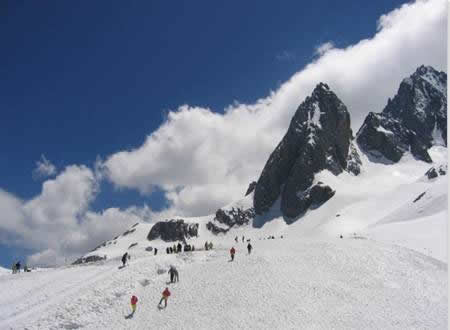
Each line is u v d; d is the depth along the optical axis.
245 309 43.12
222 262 56.56
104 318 44.88
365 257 54.72
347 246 59.38
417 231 85.62
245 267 53.44
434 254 64.94
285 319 40.69
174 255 60.34
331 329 38.78
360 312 41.78
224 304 44.62
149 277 53.34
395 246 60.34
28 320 44.66
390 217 144.12
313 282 48.00
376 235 88.44
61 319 44.28
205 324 41.22
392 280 48.97
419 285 48.12
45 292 53.19
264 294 45.81
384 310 42.28
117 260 68.12
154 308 45.72
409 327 39.34
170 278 52.88
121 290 49.72
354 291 46.12
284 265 53.09
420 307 43.25
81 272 60.56
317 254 56.59
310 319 40.50
